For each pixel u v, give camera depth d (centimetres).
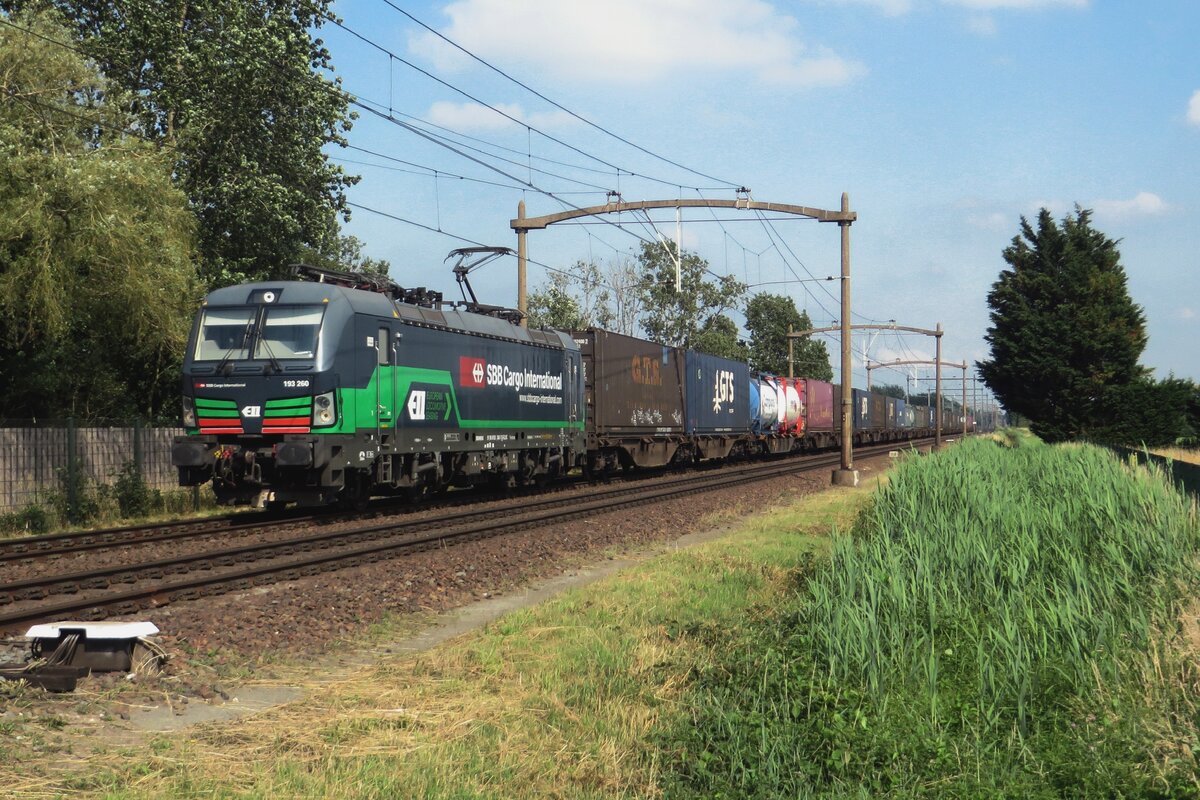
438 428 2120
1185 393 4084
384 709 734
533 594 1274
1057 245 4334
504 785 581
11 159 2030
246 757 629
